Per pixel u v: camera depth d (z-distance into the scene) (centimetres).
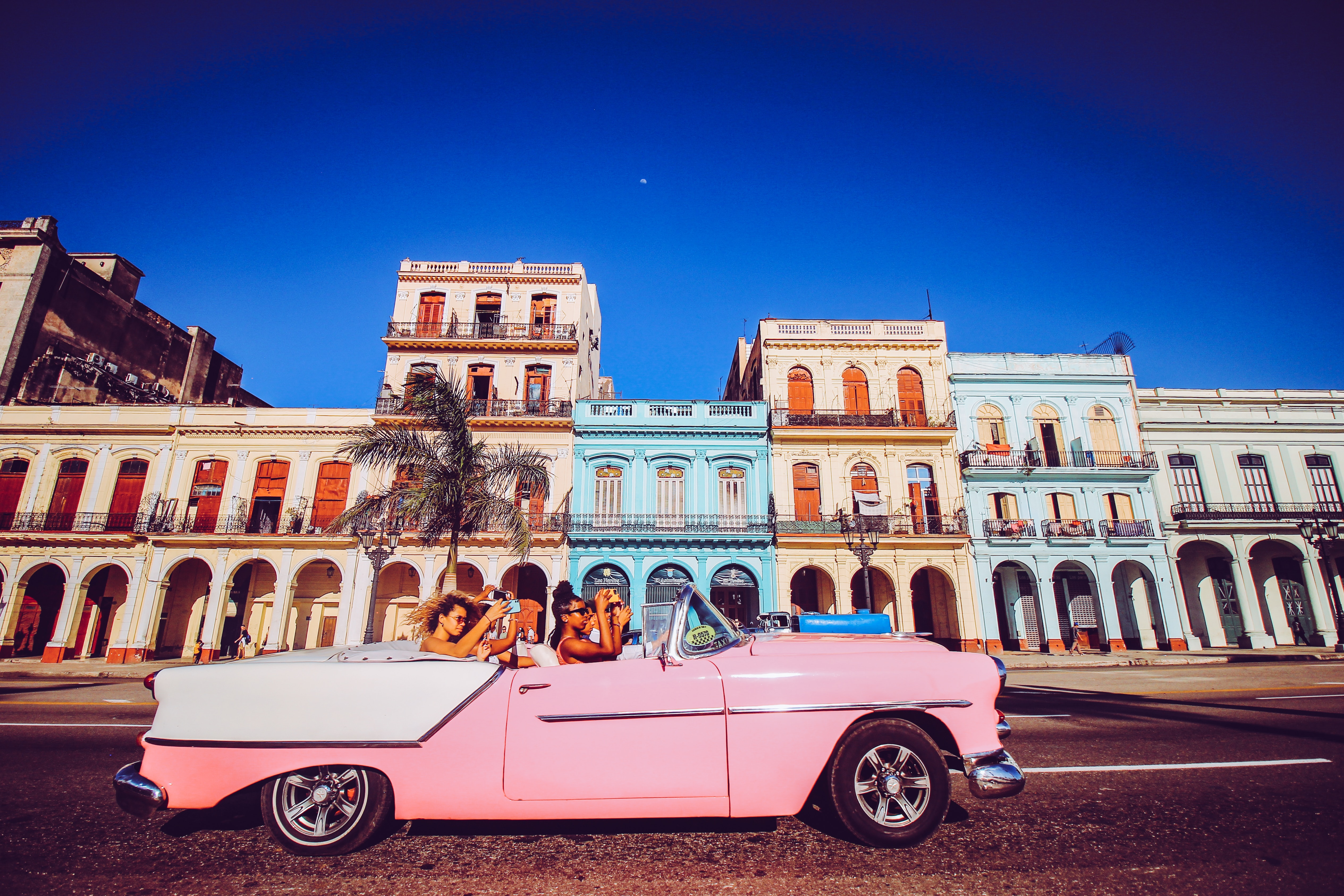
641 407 2583
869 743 363
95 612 2398
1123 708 920
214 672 362
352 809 353
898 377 2666
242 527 2378
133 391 3003
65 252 2766
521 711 353
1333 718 800
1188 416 2697
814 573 2561
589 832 387
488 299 2720
